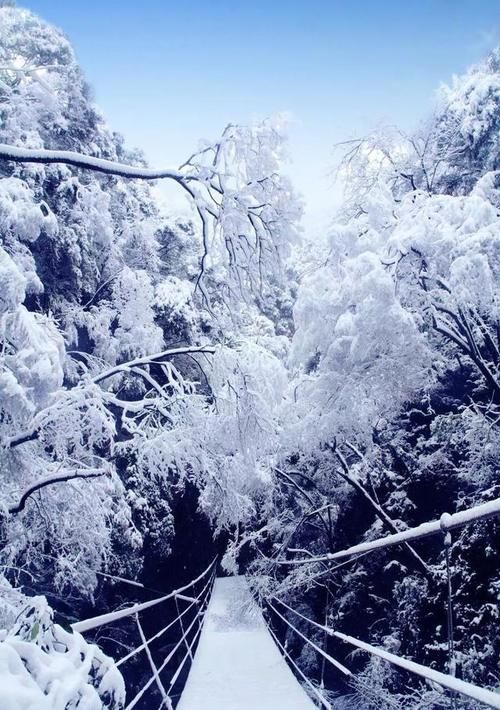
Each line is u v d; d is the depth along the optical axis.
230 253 8.74
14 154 6.76
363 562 13.55
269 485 15.80
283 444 12.92
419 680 10.41
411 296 11.50
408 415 12.77
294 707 6.05
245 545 19.08
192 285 16.97
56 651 2.10
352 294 11.27
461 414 11.38
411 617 10.92
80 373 13.45
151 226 17.25
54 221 9.73
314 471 16.12
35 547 9.47
